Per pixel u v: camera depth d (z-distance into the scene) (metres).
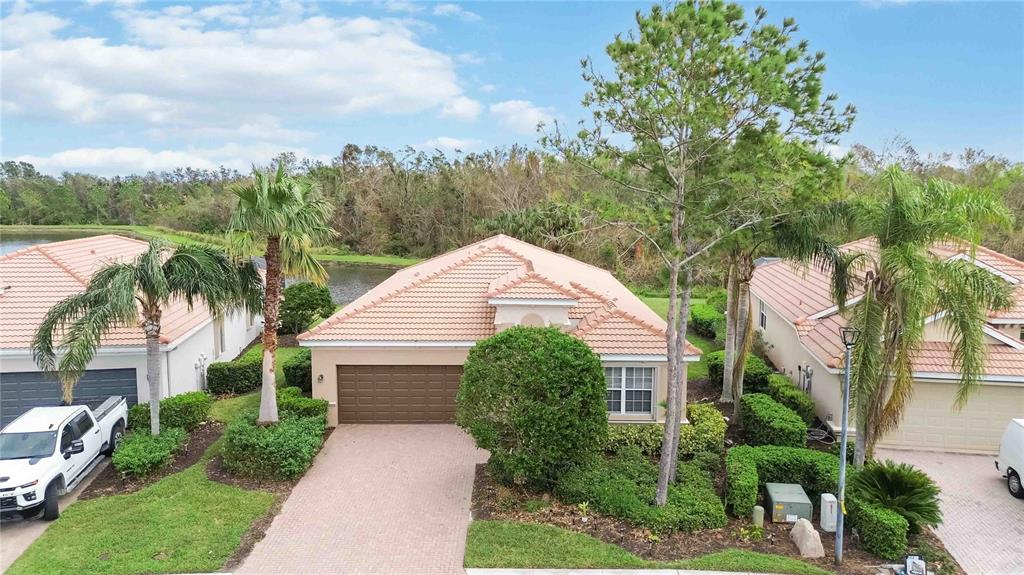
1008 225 14.40
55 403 19.61
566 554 12.46
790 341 23.95
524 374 14.22
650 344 18.28
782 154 12.75
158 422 17.22
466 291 21.56
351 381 20.11
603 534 13.23
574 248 40.03
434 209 76.25
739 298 20.08
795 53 12.44
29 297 20.81
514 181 67.25
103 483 15.67
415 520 14.05
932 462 17.69
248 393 23.03
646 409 18.53
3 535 13.28
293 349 28.23
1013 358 18.34
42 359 16.52
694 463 16.08
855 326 14.34
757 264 35.88
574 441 14.37
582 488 14.37
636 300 25.95
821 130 13.05
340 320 20.16
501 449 14.55
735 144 13.67
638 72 12.84
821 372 20.14
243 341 29.47
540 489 15.07
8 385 19.47
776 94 12.30
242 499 14.84
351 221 80.69
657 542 12.92
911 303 13.19
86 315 15.66
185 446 17.62
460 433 19.45
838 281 16.53
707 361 26.00
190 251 16.98
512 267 23.08
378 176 82.19
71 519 13.82
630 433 17.59
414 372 20.06
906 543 12.83
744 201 14.14
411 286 21.77
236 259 17.45
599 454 16.52
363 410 20.23
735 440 18.55
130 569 11.98
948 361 18.20
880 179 14.46
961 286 13.62
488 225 53.19
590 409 14.51
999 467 16.38
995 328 20.12
